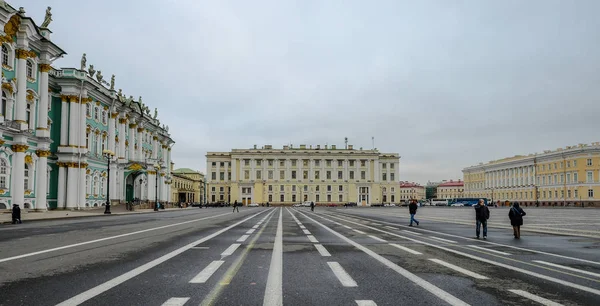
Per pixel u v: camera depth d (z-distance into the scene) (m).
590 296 6.95
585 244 15.13
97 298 6.60
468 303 6.45
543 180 110.50
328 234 18.75
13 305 6.16
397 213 52.62
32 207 39.50
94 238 16.11
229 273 8.79
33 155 39.91
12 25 35.88
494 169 134.25
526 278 8.45
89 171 49.75
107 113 56.09
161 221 29.66
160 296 6.75
